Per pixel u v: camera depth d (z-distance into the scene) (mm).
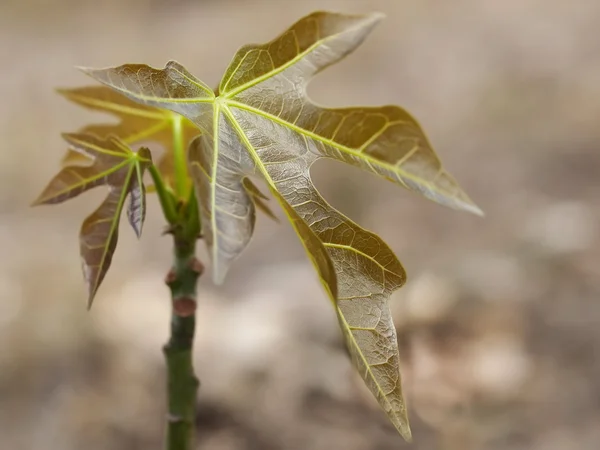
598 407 637
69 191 308
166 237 1142
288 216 273
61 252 1056
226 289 972
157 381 752
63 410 703
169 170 361
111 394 729
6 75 1758
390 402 284
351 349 278
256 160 286
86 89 344
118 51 1902
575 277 847
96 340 821
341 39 306
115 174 305
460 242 985
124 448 655
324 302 884
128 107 346
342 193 1146
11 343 808
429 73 1618
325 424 657
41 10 2195
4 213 1207
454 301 774
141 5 2256
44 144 1422
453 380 668
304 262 1042
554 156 1204
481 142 1293
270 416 674
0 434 668
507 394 648
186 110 282
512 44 1690
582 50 1588
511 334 733
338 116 298
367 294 285
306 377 720
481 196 1123
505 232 998
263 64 293
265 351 777
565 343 723
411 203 1135
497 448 598
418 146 297
